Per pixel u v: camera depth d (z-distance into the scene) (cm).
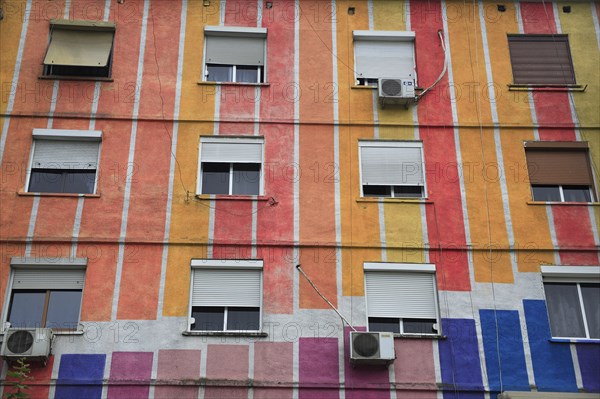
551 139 1723
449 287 1551
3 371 1429
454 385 1455
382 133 1717
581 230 1616
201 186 1656
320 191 1639
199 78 1759
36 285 1531
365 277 1566
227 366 1459
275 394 1441
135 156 1653
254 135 1698
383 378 1459
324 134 1708
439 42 1839
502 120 1739
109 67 1764
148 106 1712
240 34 1827
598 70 1817
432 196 1644
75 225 1572
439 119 1738
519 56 1833
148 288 1522
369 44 1838
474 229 1611
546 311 1534
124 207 1597
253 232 1588
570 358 1489
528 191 1659
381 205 1630
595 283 1584
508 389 1455
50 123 1677
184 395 1430
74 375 1436
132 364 1451
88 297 1505
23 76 1723
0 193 1591
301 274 1552
